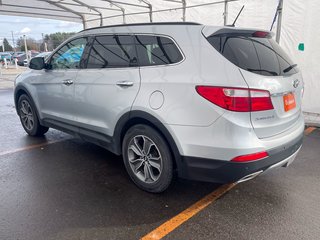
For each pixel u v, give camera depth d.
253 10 7.19
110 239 2.41
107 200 3.00
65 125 4.16
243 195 3.11
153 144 2.96
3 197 3.06
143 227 2.56
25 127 5.26
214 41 2.61
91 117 3.62
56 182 3.41
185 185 3.32
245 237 2.43
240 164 2.42
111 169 3.78
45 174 3.62
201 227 2.56
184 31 2.80
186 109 2.59
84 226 2.58
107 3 10.84
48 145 4.72
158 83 2.79
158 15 10.01
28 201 2.98
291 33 6.36
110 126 3.35
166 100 2.71
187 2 8.83
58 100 4.14
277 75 2.67
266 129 2.55
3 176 3.56
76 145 4.72
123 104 3.09
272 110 2.56
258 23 7.15
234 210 2.82
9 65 31.64
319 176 3.55
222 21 8.09
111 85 3.23
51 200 3.00
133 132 3.10
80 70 3.72
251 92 2.39
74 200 3.00
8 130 5.68
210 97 2.46
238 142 2.40
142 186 3.17
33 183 3.38
